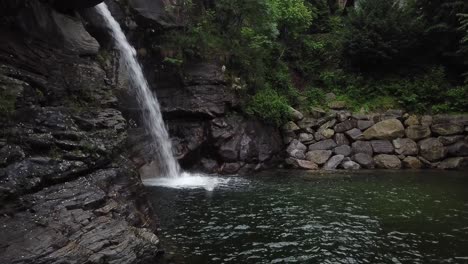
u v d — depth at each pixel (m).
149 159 15.71
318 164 19.64
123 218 7.77
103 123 10.16
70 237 6.36
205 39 18.58
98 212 7.40
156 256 7.51
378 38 23.05
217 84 18.38
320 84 24.36
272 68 23.09
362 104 22.41
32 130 7.93
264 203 11.84
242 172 17.75
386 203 12.02
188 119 18.09
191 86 18.06
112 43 15.70
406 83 22.92
